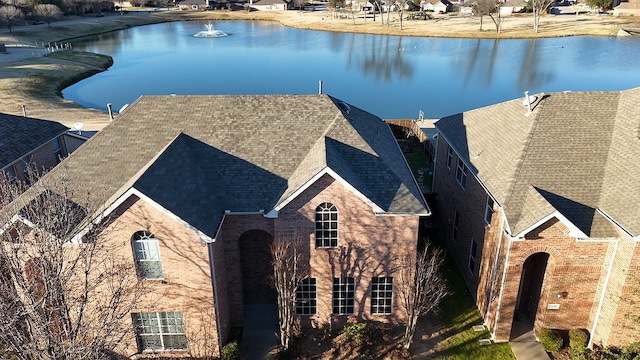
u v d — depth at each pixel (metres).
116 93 74.31
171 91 75.38
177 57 103.44
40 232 16.31
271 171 22.41
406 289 22.14
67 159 22.88
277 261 19.45
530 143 22.92
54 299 15.88
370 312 23.00
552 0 145.12
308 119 24.25
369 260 21.69
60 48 106.81
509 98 70.31
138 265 19.77
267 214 20.56
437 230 31.81
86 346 15.57
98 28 137.88
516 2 153.38
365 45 114.38
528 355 21.42
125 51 111.44
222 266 21.36
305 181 19.83
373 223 20.88
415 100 69.94
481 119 28.92
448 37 120.62
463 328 23.14
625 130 22.92
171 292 20.11
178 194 19.62
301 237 21.17
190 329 20.94
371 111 64.81
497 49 106.06
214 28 148.12
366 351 21.62
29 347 15.22
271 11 184.50
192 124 24.08
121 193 18.23
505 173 22.41
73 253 18.80
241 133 23.69
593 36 116.69
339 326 23.27
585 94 24.84
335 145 22.91
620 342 20.64
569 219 20.19
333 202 20.38
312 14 170.50
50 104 62.81
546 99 24.77
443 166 31.41
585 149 22.73
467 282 26.31
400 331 22.94
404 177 23.02
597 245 20.30
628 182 20.64
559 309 21.73
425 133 46.06
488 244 22.89
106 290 19.58
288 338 21.27
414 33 125.44
